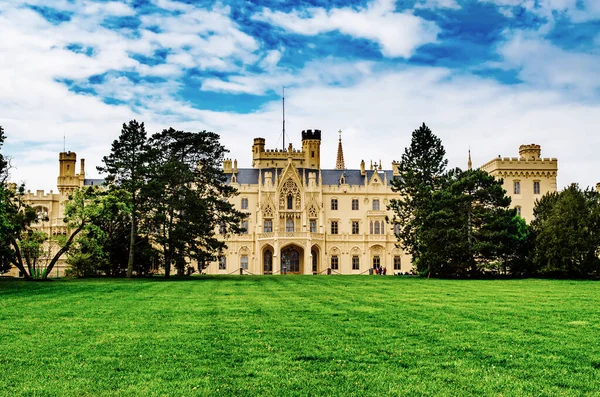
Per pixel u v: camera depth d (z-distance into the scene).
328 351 22.30
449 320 30.11
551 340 24.41
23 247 72.19
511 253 79.31
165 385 17.89
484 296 44.72
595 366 20.17
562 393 17.09
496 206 80.69
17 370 19.61
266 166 130.62
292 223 121.12
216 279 70.19
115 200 72.44
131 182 75.44
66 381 18.31
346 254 119.12
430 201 80.56
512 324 28.72
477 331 26.59
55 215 122.88
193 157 83.44
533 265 78.25
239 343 23.78
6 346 23.27
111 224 81.44
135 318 31.05
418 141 92.19
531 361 20.70
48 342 24.09
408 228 88.88
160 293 47.03
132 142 77.00
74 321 29.92
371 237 119.81
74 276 78.00
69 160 123.25
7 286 55.38
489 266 79.94
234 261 116.69
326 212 122.75
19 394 17.05
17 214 68.62
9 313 33.12
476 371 19.42
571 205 76.25
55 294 45.97
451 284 60.75
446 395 16.92
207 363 20.52
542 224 79.50
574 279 73.56
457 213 79.00
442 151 92.38
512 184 113.19
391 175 128.75
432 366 20.09
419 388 17.55
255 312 33.56
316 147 133.75
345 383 18.09
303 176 122.62
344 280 68.12
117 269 83.62
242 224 119.81
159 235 77.69
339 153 165.62
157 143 82.19
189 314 32.66
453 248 76.00
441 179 85.69
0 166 61.75
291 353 21.97
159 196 76.19
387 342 23.98
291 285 57.38
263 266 116.69
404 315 32.12
